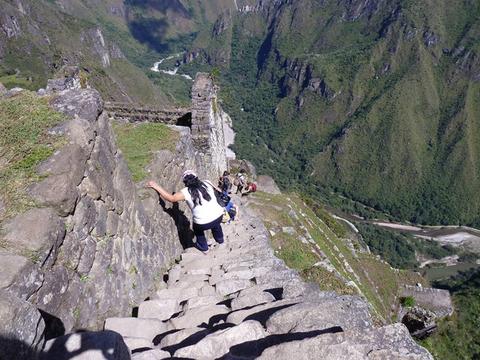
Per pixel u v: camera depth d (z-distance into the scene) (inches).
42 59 5639.8
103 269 194.2
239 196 896.9
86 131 182.9
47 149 168.7
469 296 950.4
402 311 853.8
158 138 464.8
